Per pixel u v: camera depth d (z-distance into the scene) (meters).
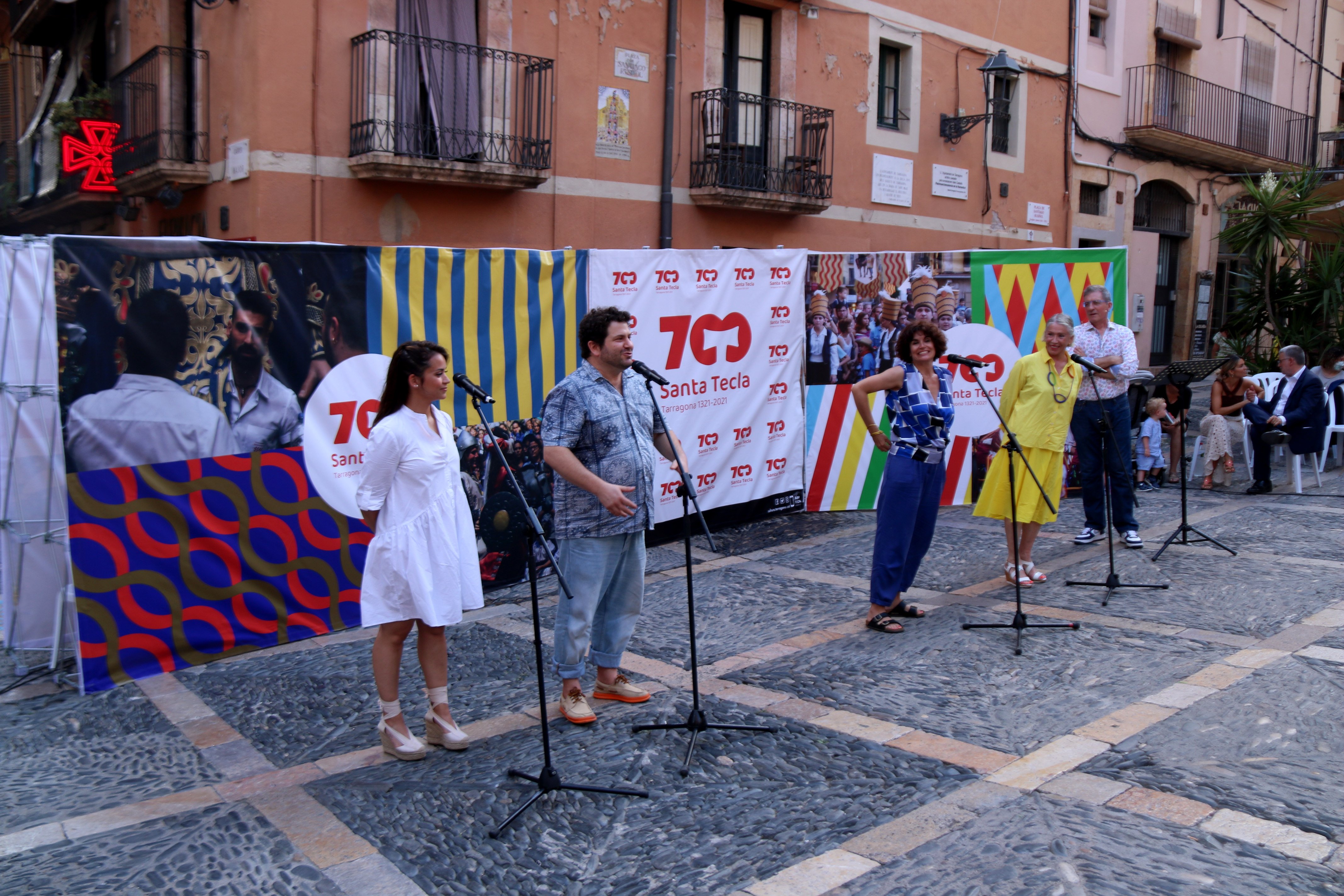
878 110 14.12
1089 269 9.34
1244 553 7.07
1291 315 13.70
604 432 4.30
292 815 3.69
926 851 3.26
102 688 5.08
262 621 5.64
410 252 6.17
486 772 3.99
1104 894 2.95
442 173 9.94
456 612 4.05
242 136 9.52
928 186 14.62
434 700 4.21
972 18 14.88
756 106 12.83
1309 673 4.67
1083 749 3.97
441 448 4.07
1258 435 9.56
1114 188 17.56
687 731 4.34
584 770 3.98
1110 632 5.45
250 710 4.77
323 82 9.53
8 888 3.23
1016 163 15.80
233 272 5.46
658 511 7.86
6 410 5.04
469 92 10.31
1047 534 8.01
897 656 5.23
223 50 9.78
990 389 9.22
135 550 5.19
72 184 11.84
